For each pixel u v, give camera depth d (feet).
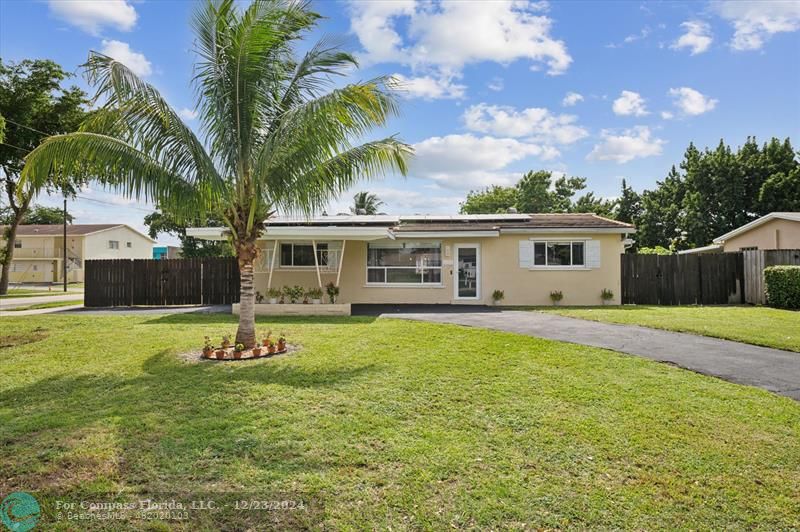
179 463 11.83
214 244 158.10
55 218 179.01
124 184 23.53
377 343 27.63
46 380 19.79
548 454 12.40
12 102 75.05
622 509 9.82
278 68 25.34
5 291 90.94
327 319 39.32
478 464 11.79
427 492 10.46
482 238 52.21
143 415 15.28
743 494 10.46
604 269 51.24
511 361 22.74
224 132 24.44
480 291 52.08
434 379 19.53
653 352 24.82
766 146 105.40
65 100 80.12
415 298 52.65
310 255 52.54
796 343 26.48
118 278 54.34
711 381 19.29
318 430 13.97
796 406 16.16
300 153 24.95
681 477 11.20
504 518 9.47
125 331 32.86
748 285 52.21
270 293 46.57
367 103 22.90
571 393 17.60
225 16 23.72
